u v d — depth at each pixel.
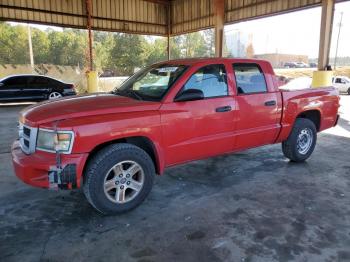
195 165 4.93
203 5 16.84
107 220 3.17
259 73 4.34
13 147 3.39
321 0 11.46
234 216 3.25
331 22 11.37
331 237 2.84
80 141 2.91
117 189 3.23
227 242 2.77
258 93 4.25
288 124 4.65
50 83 14.03
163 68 3.98
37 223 3.11
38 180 2.96
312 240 2.79
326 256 2.56
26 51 41.97
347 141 6.64
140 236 2.87
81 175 2.99
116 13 16.88
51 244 2.74
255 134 4.26
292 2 12.57
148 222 3.13
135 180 3.39
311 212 3.33
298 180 4.28
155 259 2.53
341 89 21.59
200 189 3.98
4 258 2.54
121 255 2.59
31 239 2.82
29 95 13.48
